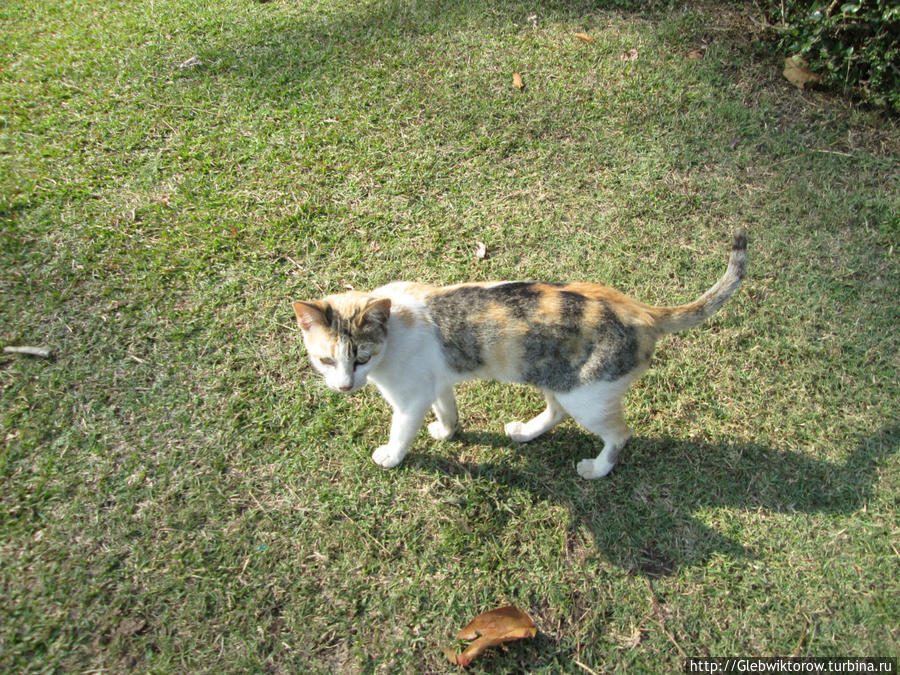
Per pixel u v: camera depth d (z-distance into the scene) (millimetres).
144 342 1008
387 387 862
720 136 1320
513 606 793
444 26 1555
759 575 834
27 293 1038
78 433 915
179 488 879
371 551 844
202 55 1462
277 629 787
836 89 1408
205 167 1233
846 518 876
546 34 1538
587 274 1119
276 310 1055
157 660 757
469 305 826
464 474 920
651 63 1456
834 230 1182
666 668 772
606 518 881
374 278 1096
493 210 1201
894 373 1010
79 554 821
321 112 1343
